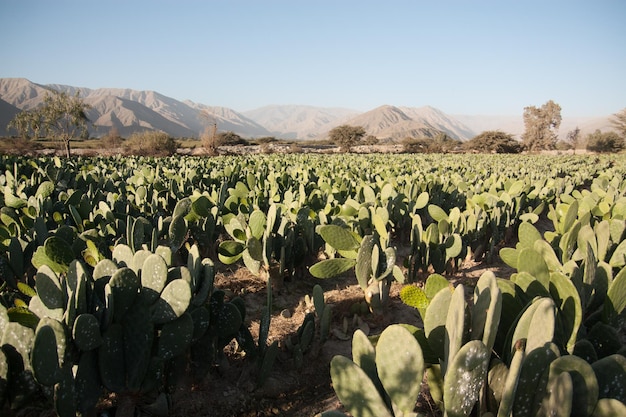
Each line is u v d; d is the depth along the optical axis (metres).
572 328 1.97
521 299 2.29
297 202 5.87
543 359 1.61
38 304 2.33
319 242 4.84
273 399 2.77
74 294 2.11
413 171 13.09
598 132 57.94
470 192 7.46
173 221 4.22
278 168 13.45
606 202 6.18
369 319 3.84
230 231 4.65
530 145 62.81
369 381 1.77
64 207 5.79
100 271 2.39
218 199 6.52
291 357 3.17
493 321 1.65
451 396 1.59
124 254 2.77
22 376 1.97
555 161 25.39
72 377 1.99
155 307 2.22
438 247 4.55
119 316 2.19
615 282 2.25
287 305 4.14
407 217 6.29
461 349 1.55
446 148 53.97
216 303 2.62
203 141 37.06
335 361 1.83
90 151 34.53
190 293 2.18
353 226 5.15
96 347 2.06
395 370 1.73
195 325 2.45
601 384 1.66
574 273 2.35
